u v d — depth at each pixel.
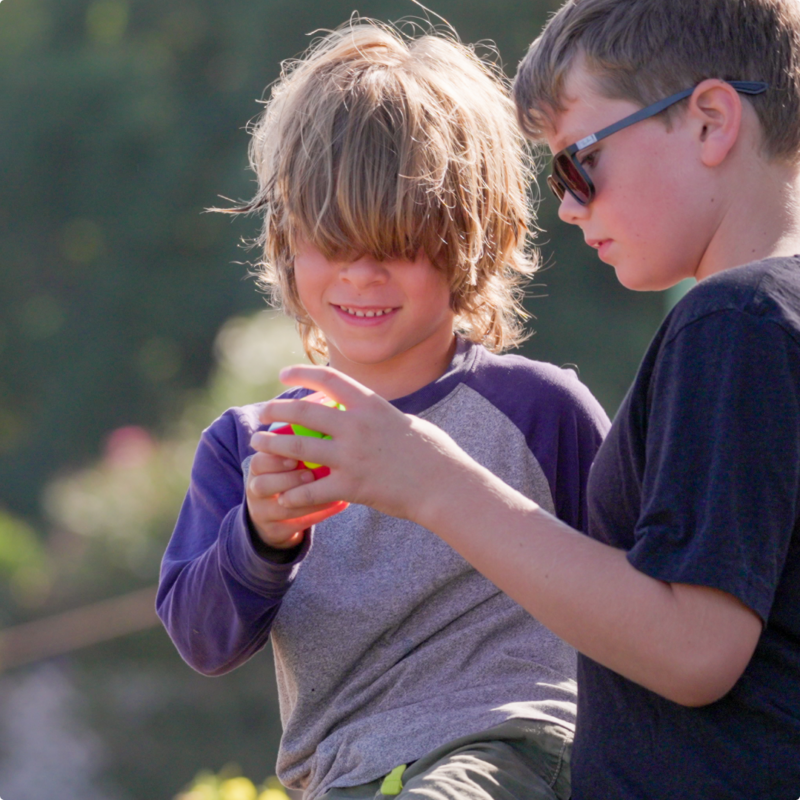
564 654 5.28
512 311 6.46
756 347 3.81
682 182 4.36
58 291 63.91
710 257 4.40
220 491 5.54
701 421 3.80
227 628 4.98
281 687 5.57
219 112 58.22
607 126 4.45
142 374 61.09
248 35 56.72
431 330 5.49
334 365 5.73
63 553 36.56
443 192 5.36
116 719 29.08
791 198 4.37
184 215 59.06
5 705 31.36
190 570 5.15
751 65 4.36
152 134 59.34
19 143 59.38
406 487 4.04
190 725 28.69
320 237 5.25
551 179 4.79
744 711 3.94
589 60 4.50
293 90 5.66
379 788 4.86
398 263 5.30
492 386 5.56
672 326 4.04
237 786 8.27
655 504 3.81
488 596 5.25
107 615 29.77
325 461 4.06
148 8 64.44
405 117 5.29
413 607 5.19
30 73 61.03
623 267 4.53
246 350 28.73
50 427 60.66
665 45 4.39
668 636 3.69
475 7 44.88
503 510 4.00
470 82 5.77
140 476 33.09
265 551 4.70
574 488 5.51
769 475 3.71
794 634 3.95
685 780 3.98
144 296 59.44
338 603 5.19
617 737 4.18
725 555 3.63
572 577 3.83
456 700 5.00
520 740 4.81
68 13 67.38
